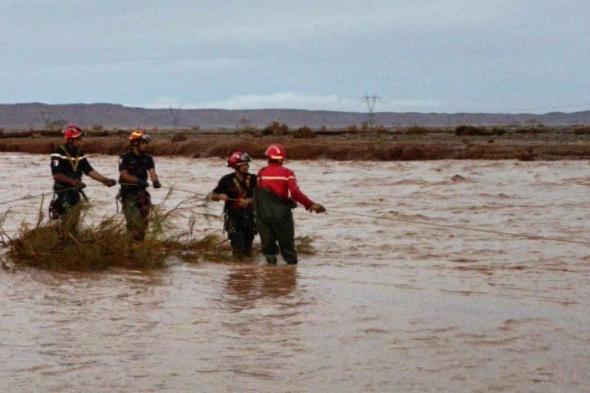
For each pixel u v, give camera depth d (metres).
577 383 6.26
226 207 13.42
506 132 80.81
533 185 27.31
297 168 38.84
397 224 17.66
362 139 63.59
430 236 15.70
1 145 63.22
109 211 18.84
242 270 11.82
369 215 19.44
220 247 13.42
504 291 9.96
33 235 11.98
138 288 10.17
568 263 12.27
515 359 6.90
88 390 6.16
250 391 6.14
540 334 7.70
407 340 7.54
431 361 6.87
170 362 6.88
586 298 9.49
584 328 7.93
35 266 11.53
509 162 39.97
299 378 6.45
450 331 7.86
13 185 28.98
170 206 21.17
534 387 6.18
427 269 11.84
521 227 16.92
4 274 10.98
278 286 10.38
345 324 8.18
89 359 6.95
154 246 12.36
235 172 13.50
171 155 51.34
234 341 7.54
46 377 6.46
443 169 36.38
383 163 41.75
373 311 8.77
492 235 15.73
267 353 7.14
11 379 6.41
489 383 6.28
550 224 17.34
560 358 6.91
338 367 6.72
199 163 44.34
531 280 10.79
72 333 7.81
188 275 11.26
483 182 28.97
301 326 8.12
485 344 7.37
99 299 9.44
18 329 7.95
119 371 6.62
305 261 12.83
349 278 11.01
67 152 13.22
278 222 12.54
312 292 9.91
